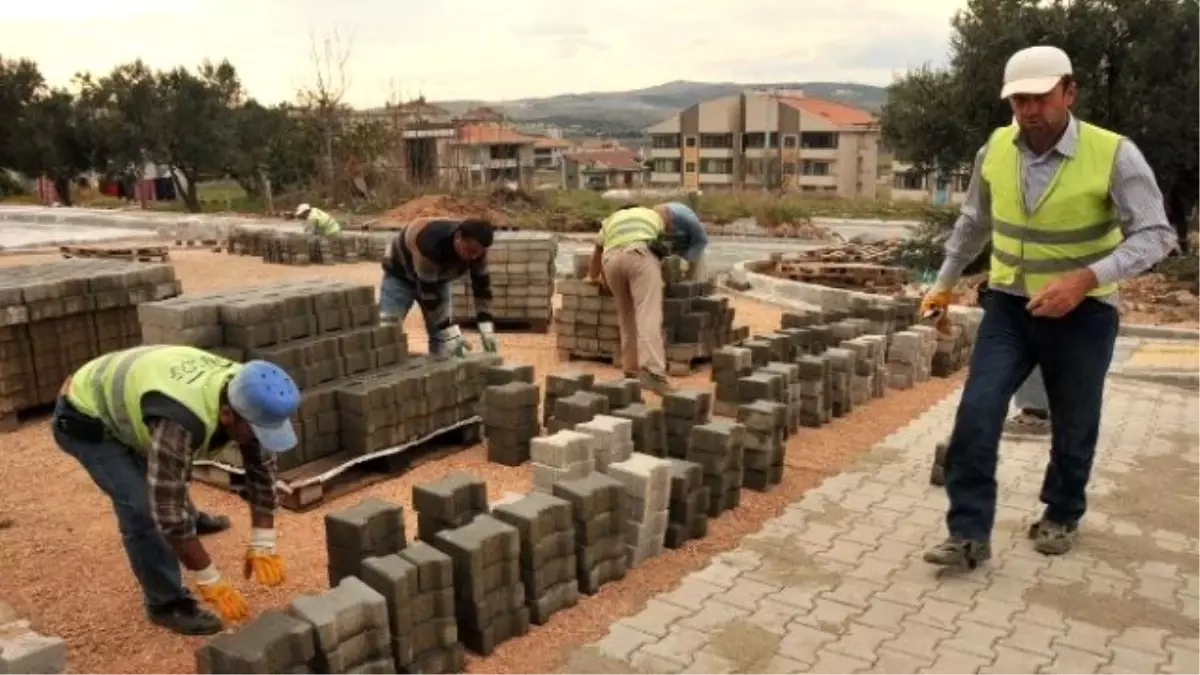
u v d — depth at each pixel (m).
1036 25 18.98
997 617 4.28
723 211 31.78
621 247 7.61
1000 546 5.05
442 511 4.33
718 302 9.03
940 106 20.12
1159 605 4.42
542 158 93.31
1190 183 20.31
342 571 4.10
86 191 49.47
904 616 4.29
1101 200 4.34
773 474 5.92
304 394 5.63
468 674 3.80
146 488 3.85
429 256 6.98
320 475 5.46
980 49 19.42
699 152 76.88
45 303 6.85
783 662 3.88
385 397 5.83
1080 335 4.51
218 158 42.59
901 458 6.50
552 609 4.25
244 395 3.38
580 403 5.93
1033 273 4.50
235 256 18.52
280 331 5.82
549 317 10.80
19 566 4.62
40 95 42.53
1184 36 18.88
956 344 9.16
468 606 3.91
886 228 31.70
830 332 8.29
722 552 4.97
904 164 21.86
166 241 21.75
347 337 6.10
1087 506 5.63
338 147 35.59
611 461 5.32
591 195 35.44
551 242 10.92
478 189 33.22
